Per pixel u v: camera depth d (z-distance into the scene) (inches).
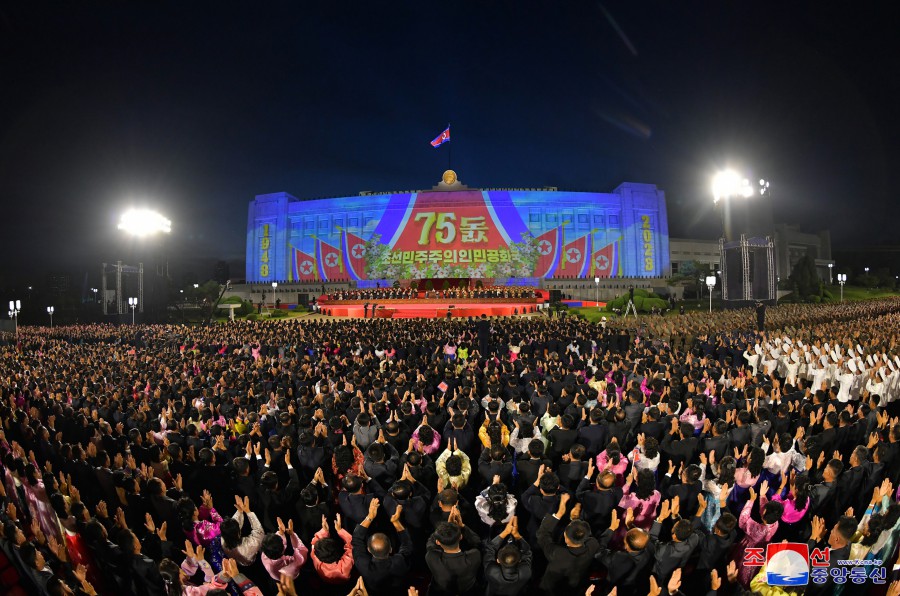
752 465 256.1
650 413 349.4
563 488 247.6
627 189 3110.2
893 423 293.4
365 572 194.2
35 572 193.6
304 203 3181.6
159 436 364.2
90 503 299.0
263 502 262.1
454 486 278.1
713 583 182.4
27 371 619.5
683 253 3521.2
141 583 202.2
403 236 3026.6
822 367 606.9
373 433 332.5
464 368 595.2
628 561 194.1
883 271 3742.6
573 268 3024.1
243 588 182.9
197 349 896.9
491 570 183.3
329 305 2175.2
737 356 732.0
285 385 501.7
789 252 3747.5
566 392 425.4
